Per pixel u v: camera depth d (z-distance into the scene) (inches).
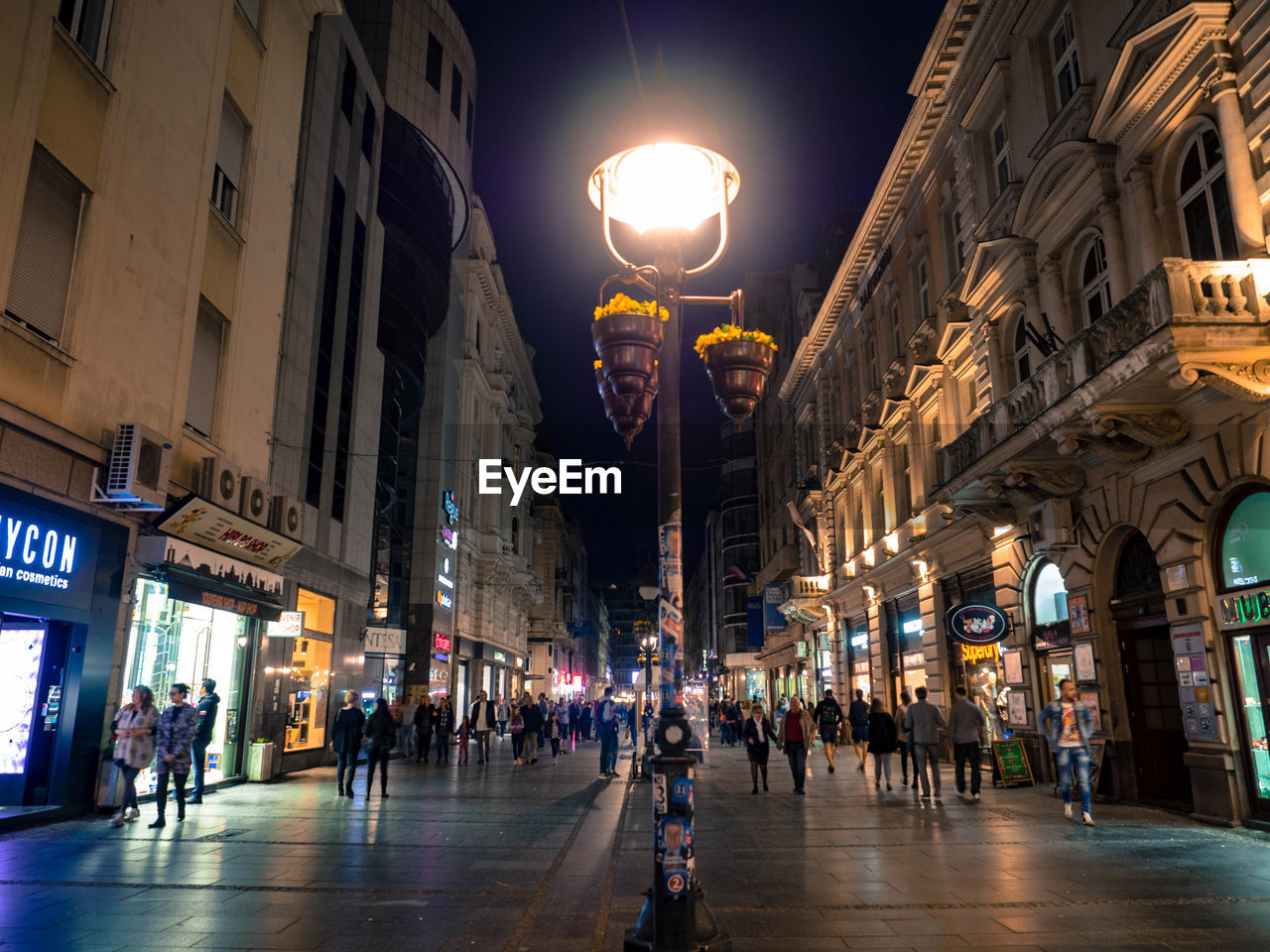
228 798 485.1
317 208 710.5
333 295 759.7
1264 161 360.8
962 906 239.9
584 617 3528.5
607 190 235.8
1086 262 513.3
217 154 545.3
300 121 665.6
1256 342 338.6
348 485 790.5
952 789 542.3
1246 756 374.0
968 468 543.2
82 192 398.3
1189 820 393.4
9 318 344.2
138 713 385.1
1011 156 605.0
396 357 1066.1
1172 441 401.4
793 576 1330.0
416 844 340.2
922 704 488.1
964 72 687.7
